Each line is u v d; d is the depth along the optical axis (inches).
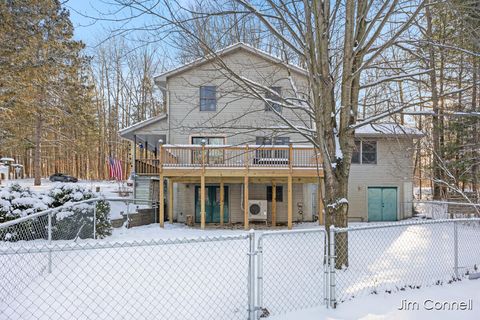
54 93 784.9
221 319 144.6
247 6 212.4
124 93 1373.0
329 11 224.7
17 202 334.3
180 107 578.9
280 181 539.8
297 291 179.3
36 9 506.6
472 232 402.0
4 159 1170.0
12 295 173.6
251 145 531.8
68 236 339.0
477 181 493.4
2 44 459.2
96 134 1062.4
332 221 227.0
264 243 331.9
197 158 510.9
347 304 156.5
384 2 231.0
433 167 552.1
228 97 571.5
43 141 1024.2
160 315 150.3
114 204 628.4
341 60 258.4
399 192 628.4
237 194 597.3
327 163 226.7
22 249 109.5
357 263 243.3
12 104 542.9
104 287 190.2
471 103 446.9
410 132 557.6
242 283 194.4
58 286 191.2
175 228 507.5
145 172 615.8
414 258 264.1
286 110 549.6
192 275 212.5
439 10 282.7
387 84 329.4
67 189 368.5
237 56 539.8
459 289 181.3
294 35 219.9
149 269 228.2
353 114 235.8
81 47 797.2
